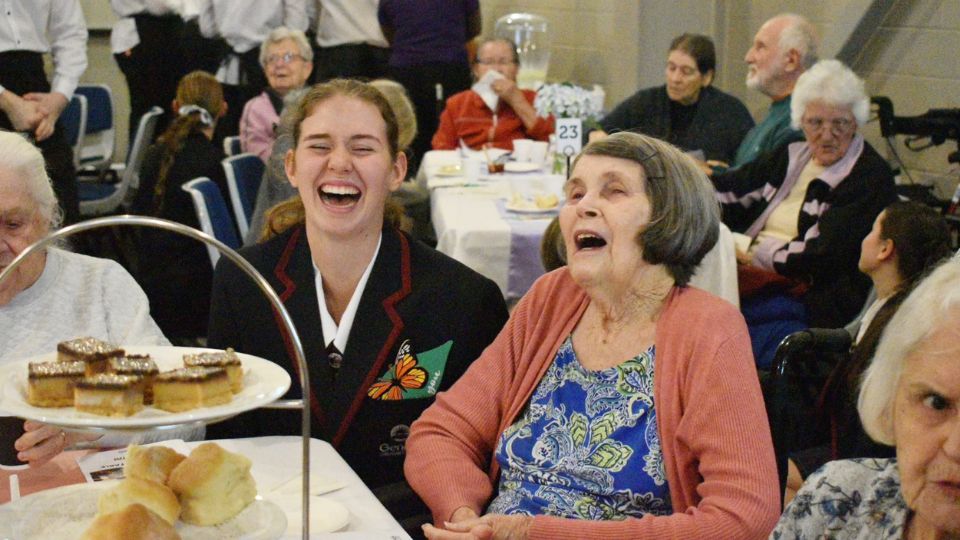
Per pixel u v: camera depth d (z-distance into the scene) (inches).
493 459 71.6
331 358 75.3
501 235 133.3
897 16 196.2
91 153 247.1
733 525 59.5
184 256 155.5
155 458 51.6
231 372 49.5
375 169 73.0
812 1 217.2
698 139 187.0
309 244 76.3
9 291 75.3
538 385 70.0
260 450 67.6
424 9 244.7
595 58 264.2
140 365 49.4
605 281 66.7
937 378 44.1
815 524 49.2
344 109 73.0
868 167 131.9
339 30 257.6
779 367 85.4
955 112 162.1
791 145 143.0
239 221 151.4
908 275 103.2
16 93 177.2
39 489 62.3
